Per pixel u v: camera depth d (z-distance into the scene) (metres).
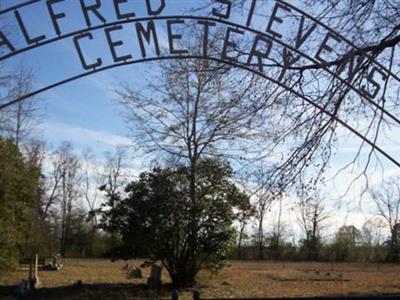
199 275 30.78
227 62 9.41
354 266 55.38
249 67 9.53
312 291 27.78
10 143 32.75
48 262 52.34
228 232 28.50
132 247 28.25
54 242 49.34
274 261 64.25
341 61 10.50
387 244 62.03
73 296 24.36
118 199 28.02
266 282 32.81
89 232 78.25
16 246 33.94
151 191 27.67
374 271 47.19
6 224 32.00
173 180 27.84
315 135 11.89
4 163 32.09
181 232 28.27
